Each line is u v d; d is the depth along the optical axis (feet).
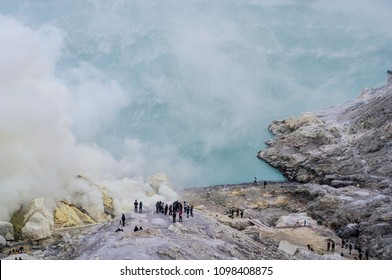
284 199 335.06
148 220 242.78
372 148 351.46
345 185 334.44
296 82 474.90
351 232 287.69
